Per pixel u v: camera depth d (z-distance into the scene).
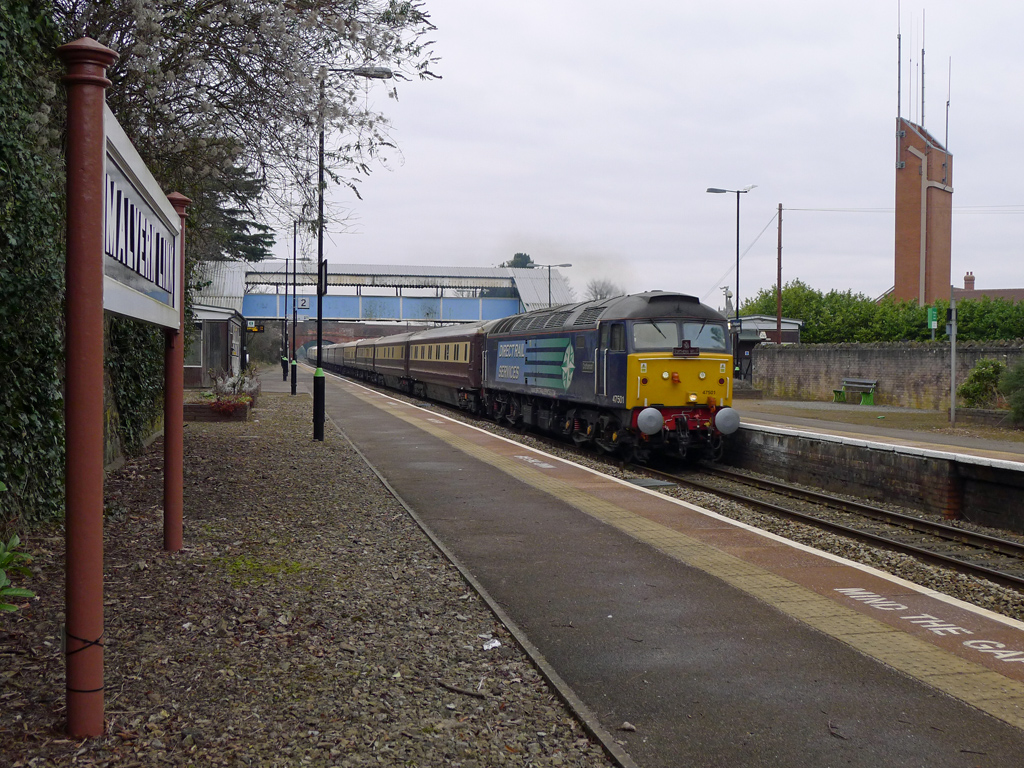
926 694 4.78
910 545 10.22
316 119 10.55
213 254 16.30
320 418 17.03
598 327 16.89
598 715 4.49
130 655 4.92
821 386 32.81
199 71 9.97
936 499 12.64
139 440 13.19
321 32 10.12
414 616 5.96
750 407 28.72
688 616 6.14
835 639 5.67
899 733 4.30
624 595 6.66
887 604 6.46
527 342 21.61
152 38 9.02
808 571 7.39
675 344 15.88
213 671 4.77
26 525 7.38
